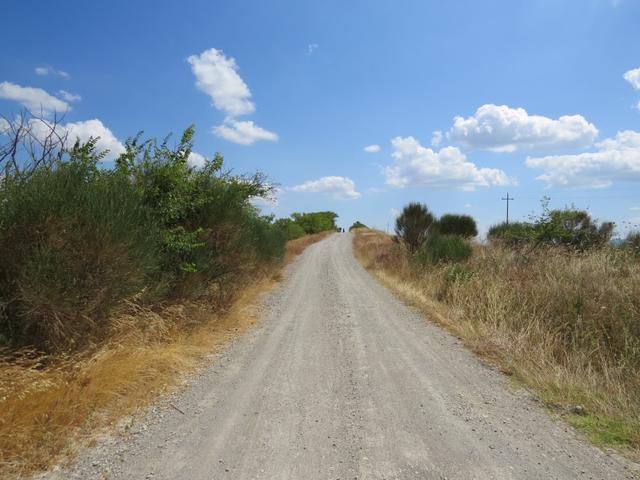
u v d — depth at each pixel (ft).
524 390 17.46
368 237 160.76
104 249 16.66
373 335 27.30
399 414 15.02
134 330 19.51
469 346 24.41
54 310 15.25
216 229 29.73
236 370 20.18
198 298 29.30
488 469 11.33
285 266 76.95
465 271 41.22
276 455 12.08
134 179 24.73
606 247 42.34
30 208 15.11
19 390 13.10
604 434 13.33
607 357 21.01
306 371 20.03
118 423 14.05
